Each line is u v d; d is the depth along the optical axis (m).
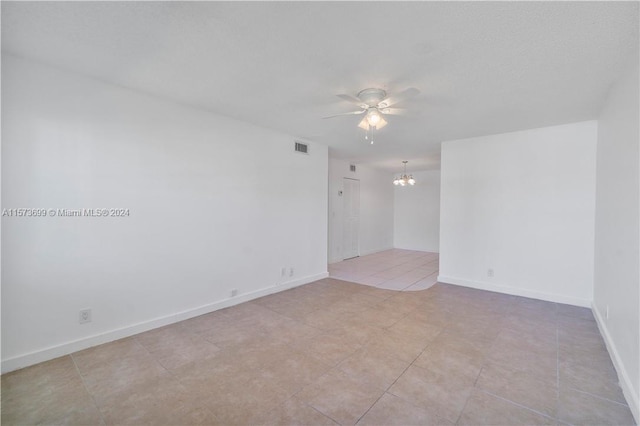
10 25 1.81
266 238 4.12
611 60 2.13
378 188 8.35
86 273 2.57
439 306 3.69
